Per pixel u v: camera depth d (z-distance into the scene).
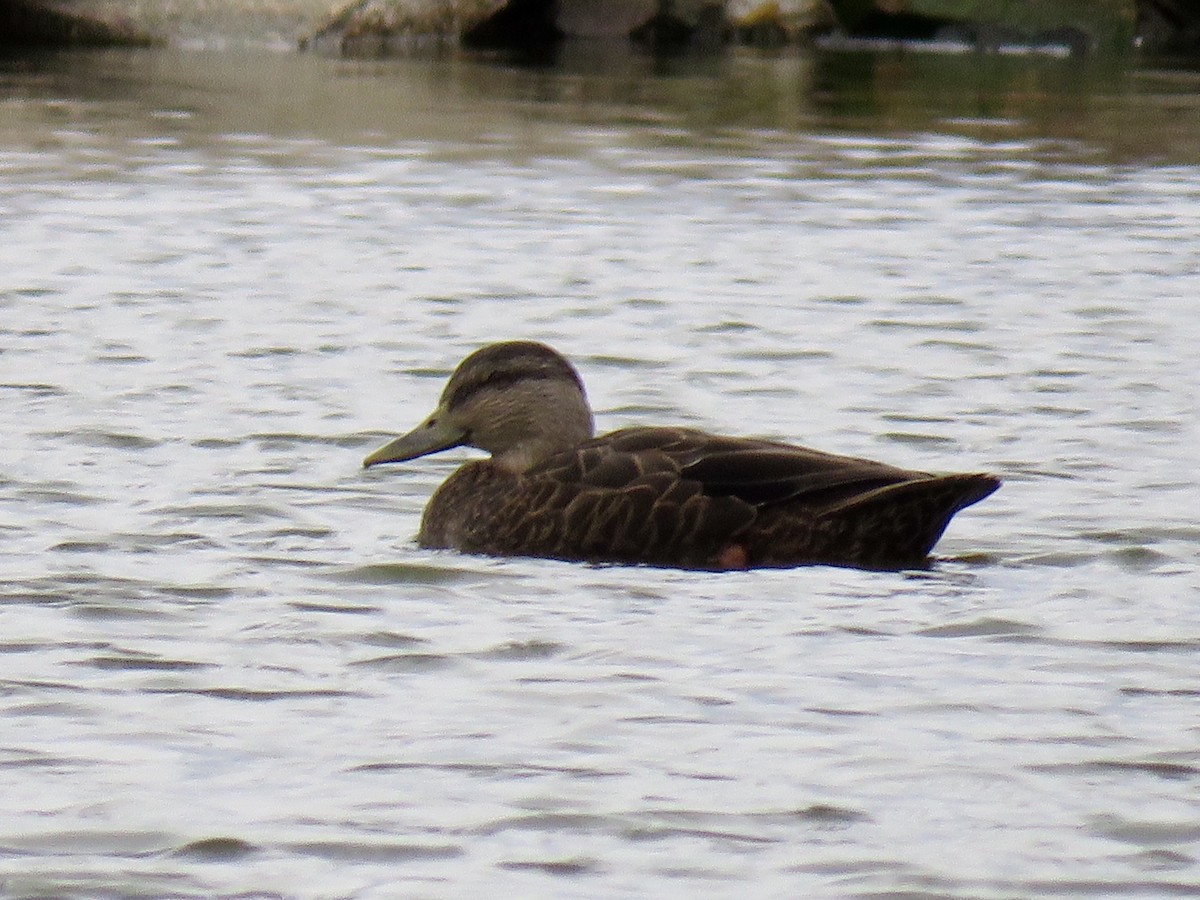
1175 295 20.98
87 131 30.61
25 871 7.95
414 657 10.49
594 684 10.10
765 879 8.00
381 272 21.50
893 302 20.47
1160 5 49.91
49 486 13.66
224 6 44.12
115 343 18.05
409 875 8.00
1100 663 10.50
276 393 16.52
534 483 12.82
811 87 38.59
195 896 7.80
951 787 8.88
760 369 17.69
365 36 45.34
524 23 48.94
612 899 7.83
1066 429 15.68
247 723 9.52
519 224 24.41
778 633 10.97
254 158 28.73
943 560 12.42
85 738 9.30
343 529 13.12
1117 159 30.39
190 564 12.12
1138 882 7.99
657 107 35.09
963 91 38.38
